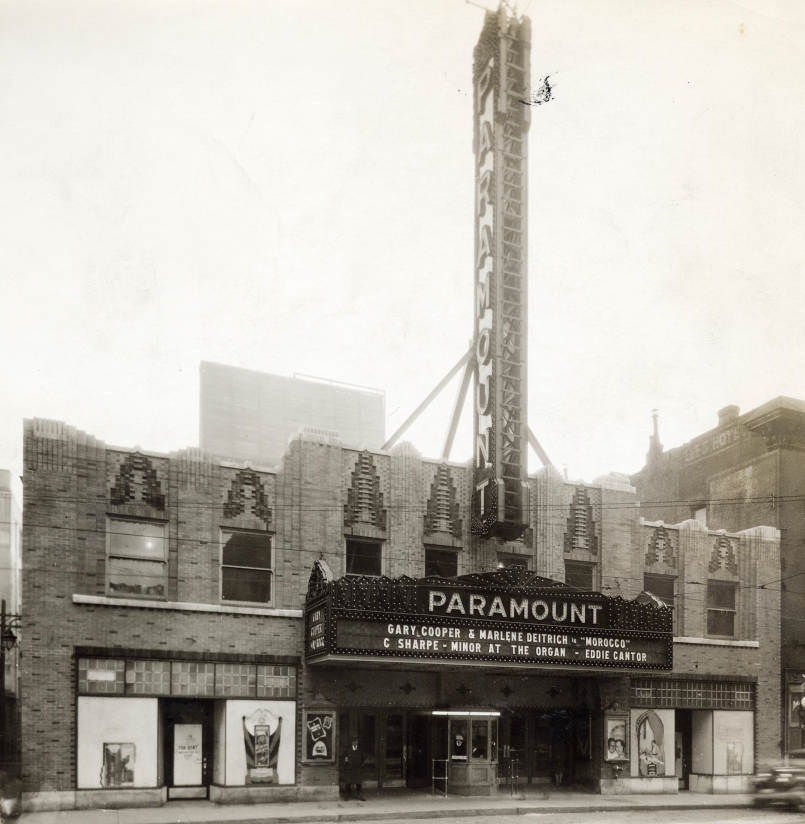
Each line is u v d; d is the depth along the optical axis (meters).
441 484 28.23
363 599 23.88
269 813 21.77
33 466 22.89
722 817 23.73
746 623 32.94
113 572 23.53
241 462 25.58
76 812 21.42
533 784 28.34
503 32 30.05
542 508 29.44
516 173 29.75
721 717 31.45
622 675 28.38
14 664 29.91
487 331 29.05
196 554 24.45
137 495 24.09
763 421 41.03
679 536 32.34
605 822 21.91
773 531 34.28
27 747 21.70
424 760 26.95
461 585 24.94
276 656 24.81
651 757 29.42
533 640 25.53
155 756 23.05
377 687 26.11
